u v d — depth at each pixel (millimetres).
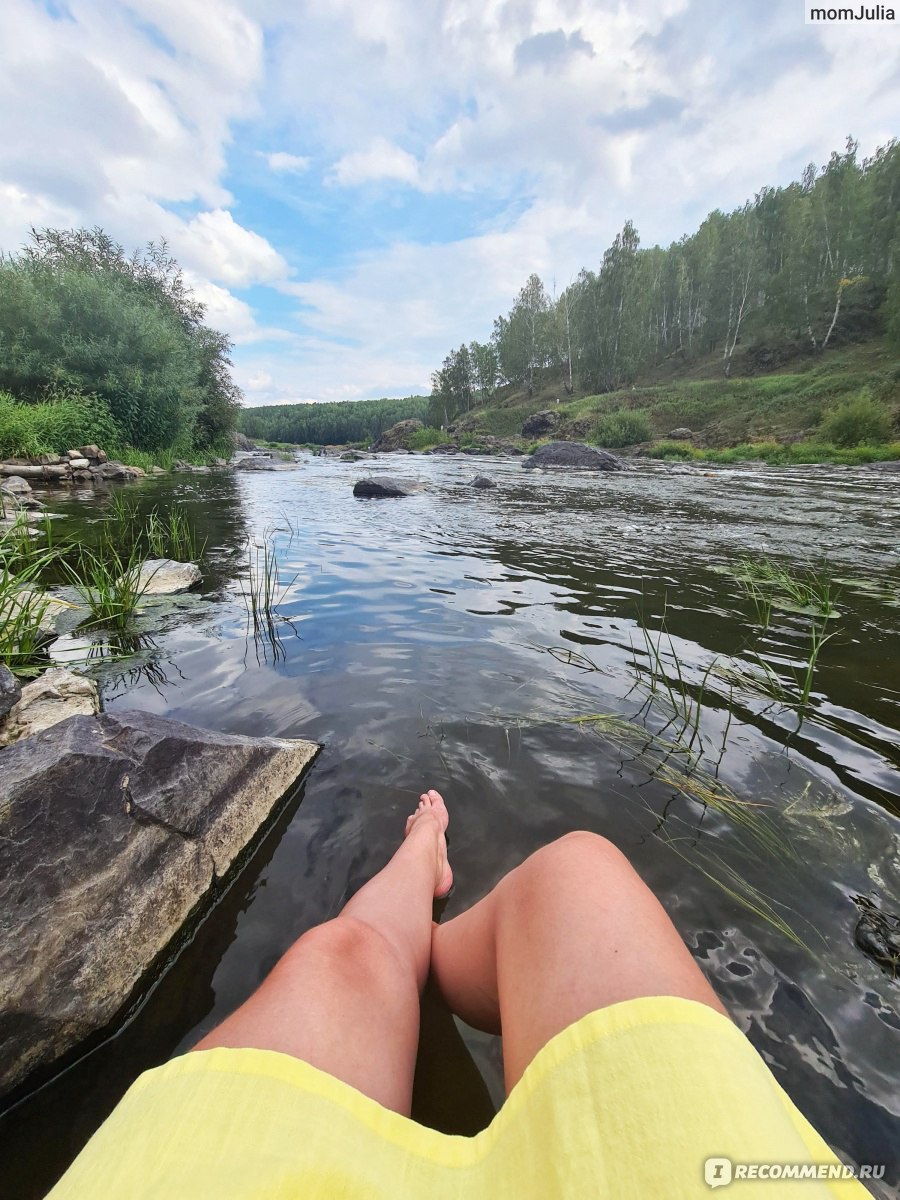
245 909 1542
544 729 2414
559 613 4027
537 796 1972
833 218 45031
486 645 3383
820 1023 1182
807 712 2596
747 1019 1188
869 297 43188
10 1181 966
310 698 2688
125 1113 649
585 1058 674
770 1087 623
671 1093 601
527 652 3281
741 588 4711
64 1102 1092
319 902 1563
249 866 1680
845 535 7227
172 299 22328
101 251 21234
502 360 69875
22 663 3082
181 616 3984
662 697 2727
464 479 16031
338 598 4402
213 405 22953
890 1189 907
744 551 6230
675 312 59719
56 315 15875
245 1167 586
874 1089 1054
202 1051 719
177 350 18562
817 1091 1049
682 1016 679
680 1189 521
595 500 10938
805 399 32469
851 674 3021
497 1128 685
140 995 1299
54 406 14656
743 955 1344
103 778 1502
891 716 2561
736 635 3619
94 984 1233
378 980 994
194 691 2754
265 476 16906
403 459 30688
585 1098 635
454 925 1268
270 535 7238
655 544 6621
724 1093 587
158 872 1477
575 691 2779
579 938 859
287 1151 611
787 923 1437
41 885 1272
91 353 16141
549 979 837
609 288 56344
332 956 967
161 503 10125
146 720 1866
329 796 1981
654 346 59094
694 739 2344
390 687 2803
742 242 50938
